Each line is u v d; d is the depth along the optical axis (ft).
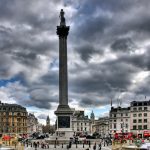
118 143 272.31
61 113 444.14
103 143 428.97
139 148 196.54
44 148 345.10
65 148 347.77
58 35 481.46
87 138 490.90
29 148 349.00
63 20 484.74
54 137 437.58
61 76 463.01
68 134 437.58
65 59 469.16
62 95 456.04
